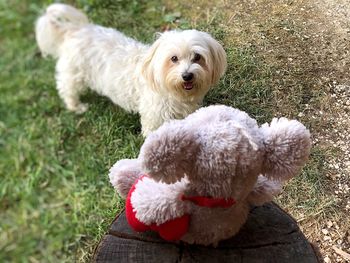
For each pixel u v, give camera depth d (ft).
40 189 2.87
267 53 2.66
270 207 1.49
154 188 1.30
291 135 1.18
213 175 1.16
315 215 2.11
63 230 2.64
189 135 1.12
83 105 2.97
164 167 1.12
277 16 2.82
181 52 2.13
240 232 1.41
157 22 3.10
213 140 1.14
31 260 2.67
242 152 1.14
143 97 2.46
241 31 2.79
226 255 1.36
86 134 2.86
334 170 2.22
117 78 2.54
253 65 2.61
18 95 3.34
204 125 1.17
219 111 1.21
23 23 3.95
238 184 1.20
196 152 1.15
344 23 2.72
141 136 2.62
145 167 1.13
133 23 3.16
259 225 1.43
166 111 2.40
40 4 4.00
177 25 3.01
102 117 2.84
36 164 2.95
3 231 2.84
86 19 2.81
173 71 2.15
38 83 3.34
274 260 1.35
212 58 2.21
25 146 3.02
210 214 1.28
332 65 2.55
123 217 1.47
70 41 2.72
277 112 2.44
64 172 2.81
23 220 2.83
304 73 2.54
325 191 2.17
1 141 3.13
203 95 2.36
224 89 2.58
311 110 2.42
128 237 1.41
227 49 2.71
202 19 2.97
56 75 3.06
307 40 2.67
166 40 2.15
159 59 2.18
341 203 2.14
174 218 1.28
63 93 2.93
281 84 2.52
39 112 3.14
